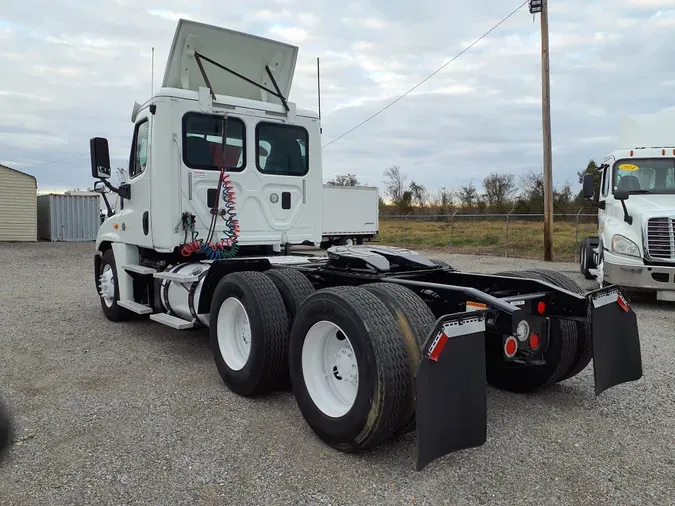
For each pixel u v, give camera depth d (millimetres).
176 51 6012
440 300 3891
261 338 4277
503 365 4539
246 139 6293
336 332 3668
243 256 6484
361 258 4684
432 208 41688
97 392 4703
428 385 2961
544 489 3072
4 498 2965
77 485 3111
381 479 3180
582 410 4289
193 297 5477
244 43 6332
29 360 5723
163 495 3008
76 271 15180
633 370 4230
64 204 25969
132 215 6582
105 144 6426
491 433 3836
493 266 15633
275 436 3785
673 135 10125
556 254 19453
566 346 4305
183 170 5926
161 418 4105
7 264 16750
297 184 6734
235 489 3072
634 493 3027
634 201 9391
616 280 9039
